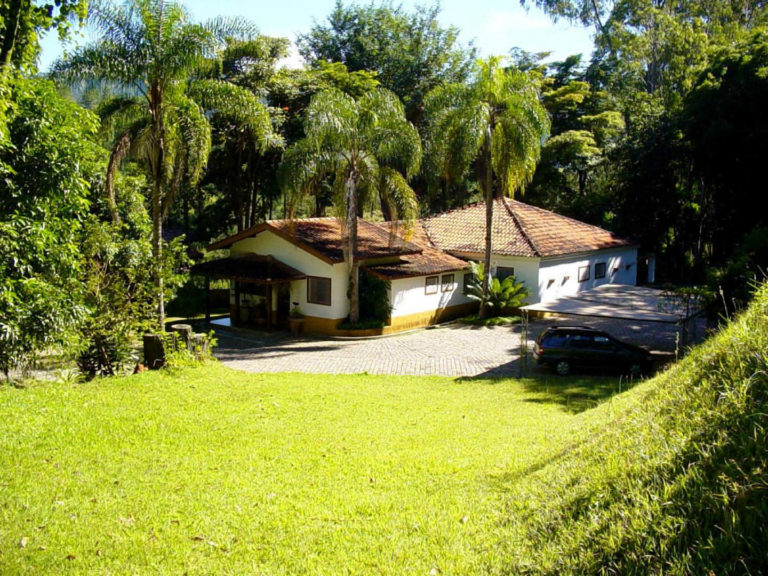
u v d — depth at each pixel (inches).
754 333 275.9
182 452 393.7
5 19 549.6
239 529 281.9
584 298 884.6
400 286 1125.1
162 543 267.7
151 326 671.1
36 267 532.4
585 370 801.6
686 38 1905.8
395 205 1077.8
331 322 1096.8
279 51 1525.6
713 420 236.7
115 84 837.8
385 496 320.8
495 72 1063.0
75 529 278.7
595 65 2196.1
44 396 495.2
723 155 1380.4
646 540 191.5
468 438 449.4
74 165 539.8
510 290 1187.9
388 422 502.3
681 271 1688.0
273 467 371.2
